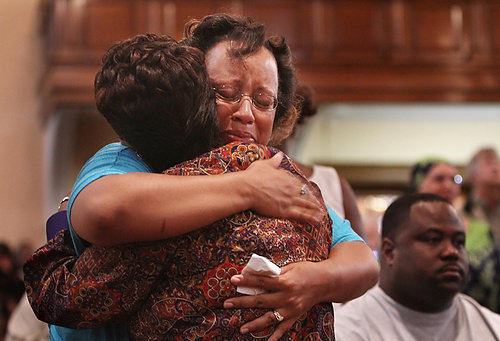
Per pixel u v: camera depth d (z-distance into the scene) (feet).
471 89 59.11
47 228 11.66
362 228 19.98
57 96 57.21
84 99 57.26
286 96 13.21
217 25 12.16
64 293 10.03
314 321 10.46
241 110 11.71
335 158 66.33
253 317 9.82
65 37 57.52
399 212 17.80
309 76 58.49
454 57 59.52
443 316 17.57
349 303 17.98
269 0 58.85
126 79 10.36
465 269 17.44
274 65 12.23
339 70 58.85
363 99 58.65
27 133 64.90
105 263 9.87
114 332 10.75
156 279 9.96
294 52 58.65
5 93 65.05
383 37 59.41
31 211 64.69
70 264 10.42
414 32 59.57
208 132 10.81
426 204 17.65
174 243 9.87
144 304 10.14
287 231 10.23
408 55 59.26
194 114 10.50
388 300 17.63
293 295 9.91
